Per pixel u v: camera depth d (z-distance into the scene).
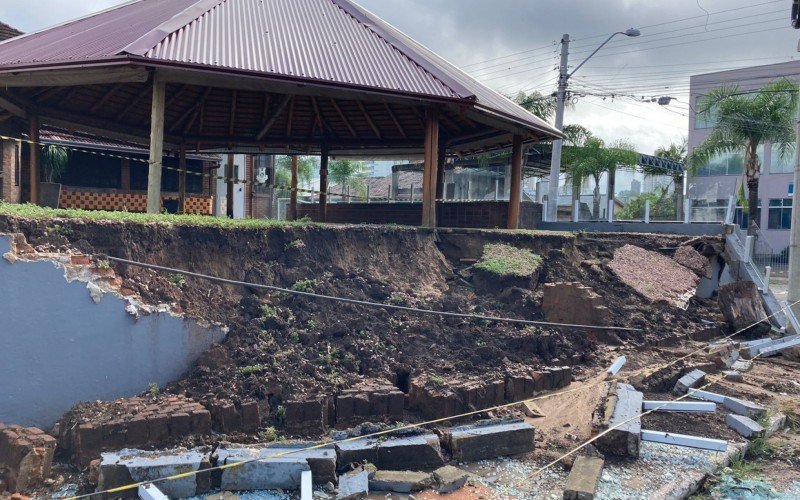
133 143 19.91
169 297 7.60
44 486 5.61
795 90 24.33
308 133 20.44
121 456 5.65
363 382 7.36
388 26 17.20
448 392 7.25
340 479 5.77
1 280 6.33
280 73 11.58
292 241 10.01
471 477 6.19
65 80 11.46
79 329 6.68
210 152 21.53
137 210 21.53
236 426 6.48
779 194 37.59
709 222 18.05
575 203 21.23
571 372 8.93
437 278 11.77
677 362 9.88
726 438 7.38
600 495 5.83
